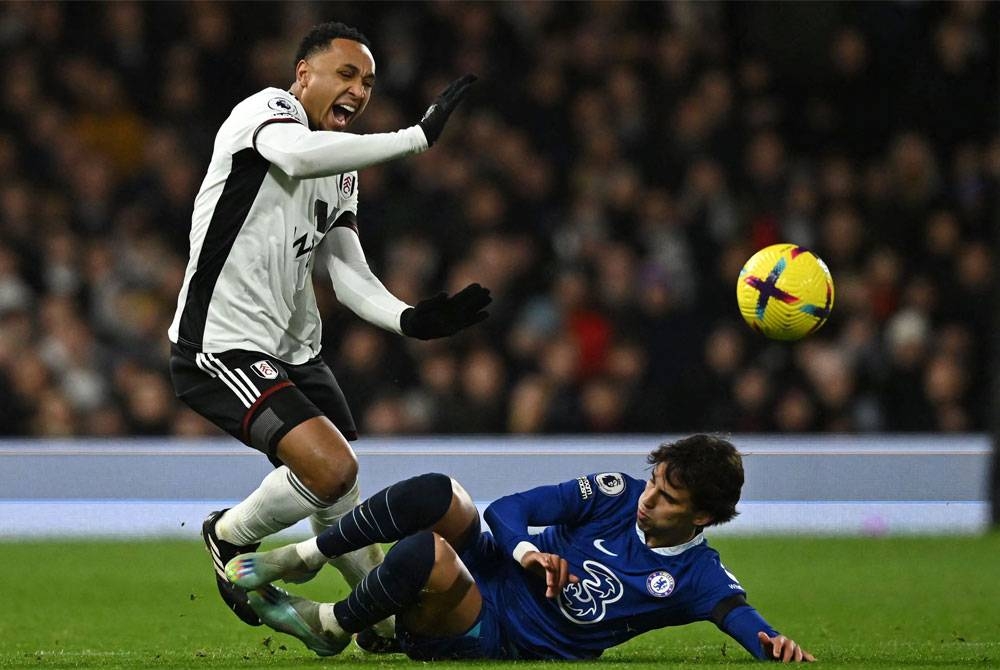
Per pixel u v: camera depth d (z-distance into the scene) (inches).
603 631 596.4
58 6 1882.4
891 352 1616.6
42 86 1855.3
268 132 635.5
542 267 1688.0
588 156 1787.6
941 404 1595.7
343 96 670.5
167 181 1753.2
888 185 1780.3
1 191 1754.4
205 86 1865.2
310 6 1883.6
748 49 1891.0
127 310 1657.2
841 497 1365.7
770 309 687.1
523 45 1887.3
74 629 770.2
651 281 1653.5
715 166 1753.2
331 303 1599.4
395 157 631.8
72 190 1759.4
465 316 670.5
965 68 1870.1
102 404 1595.7
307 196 662.5
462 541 599.8
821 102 1879.9
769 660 573.9
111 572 1039.6
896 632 763.4
